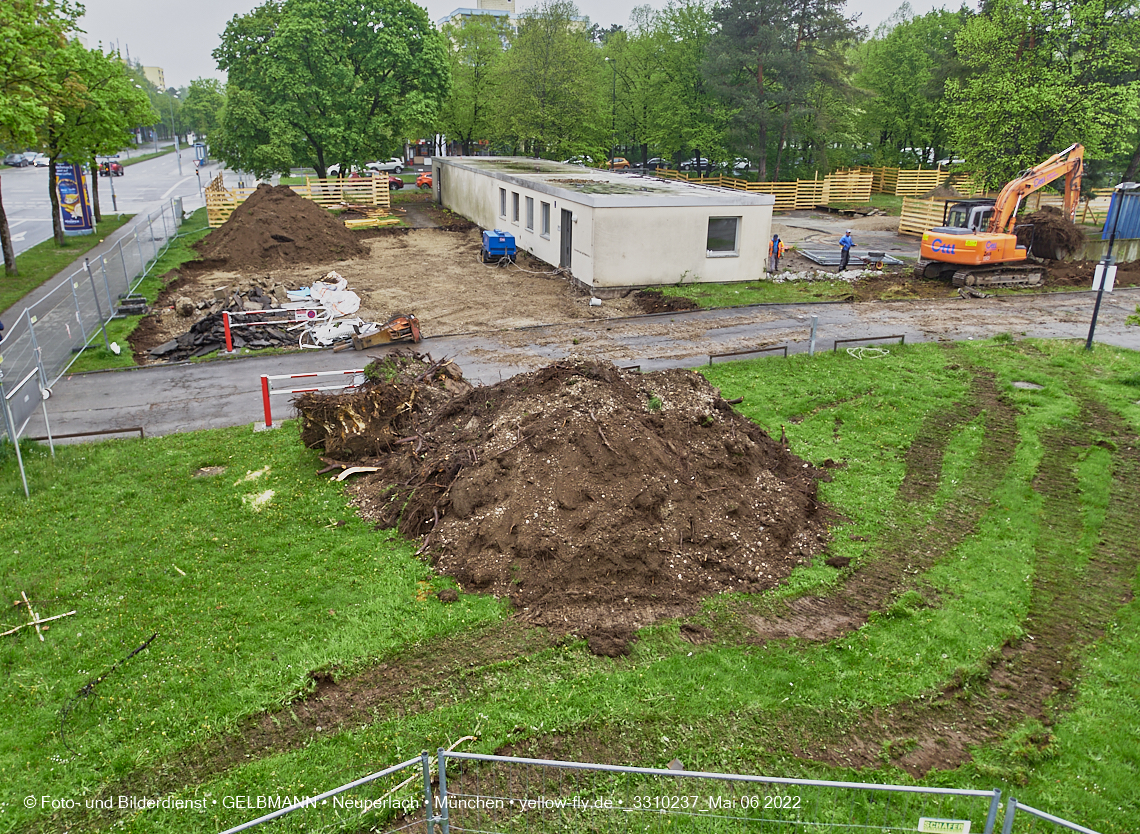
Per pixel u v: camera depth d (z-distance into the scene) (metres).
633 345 19.70
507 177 32.97
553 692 7.55
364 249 32.41
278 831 6.07
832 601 9.13
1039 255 29.11
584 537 9.45
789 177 55.84
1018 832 6.09
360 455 12.91
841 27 45.59
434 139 78.81
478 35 56.00
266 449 13.55
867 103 57.16
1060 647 8.34
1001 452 13.27
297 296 23.80
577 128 51.25
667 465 10.44
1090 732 7.08
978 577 9.56
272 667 7.95
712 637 8.41
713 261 25.92
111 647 8.29
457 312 23.22
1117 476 12.31
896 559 10.05
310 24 42.12
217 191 40.12
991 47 32.50
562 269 28.03
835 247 34.09
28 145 21.42
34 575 9.68
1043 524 10.94
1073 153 27.48
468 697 7.54
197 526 10.92
